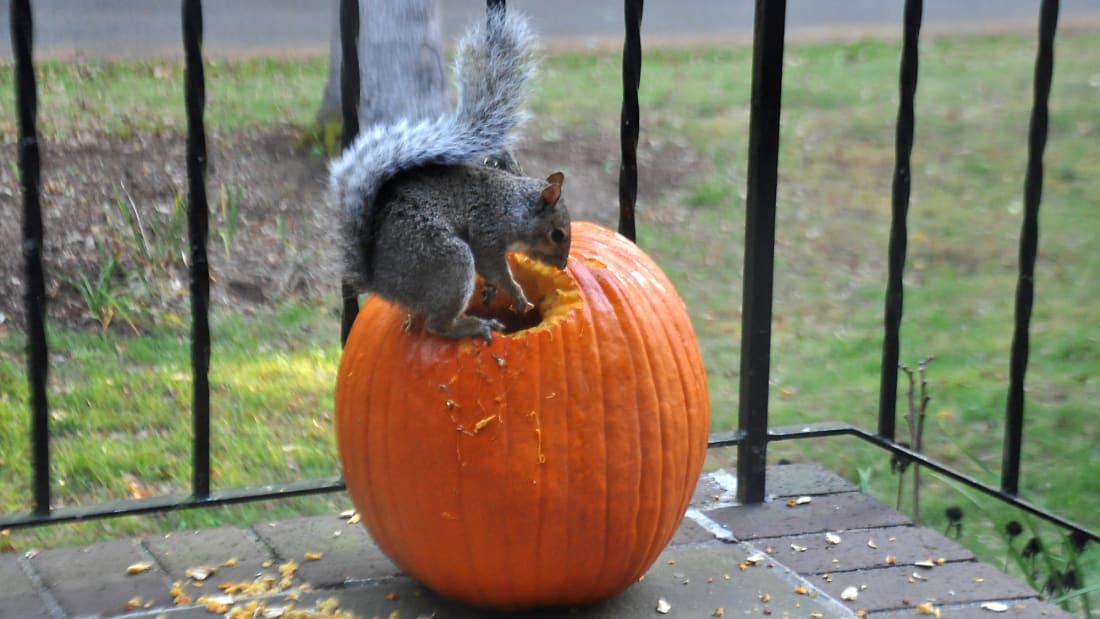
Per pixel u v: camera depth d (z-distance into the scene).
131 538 2.40
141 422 2.91
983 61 7.66
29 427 2.84
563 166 5.30
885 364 2.54
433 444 2.14
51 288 3.51
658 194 5.10
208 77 6.23
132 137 4.93
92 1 8.06
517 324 2.33
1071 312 4.03
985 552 2.75
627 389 2.15
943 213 5.03
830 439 3.12
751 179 2.45
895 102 6.64
